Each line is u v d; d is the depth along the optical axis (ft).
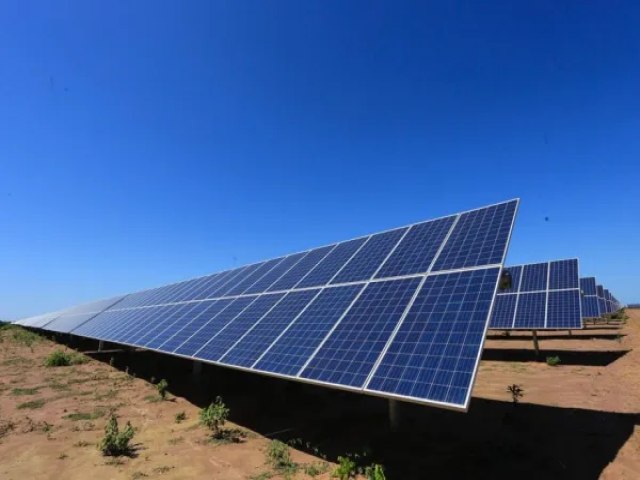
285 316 43.52
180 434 38.99
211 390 57.52
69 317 149.69
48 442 37.45
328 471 29.48
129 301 117.60
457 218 43.39
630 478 25.93
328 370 30.25
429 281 34.71
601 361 68.49
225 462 31.71
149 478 29.09
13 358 94.99
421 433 36.27
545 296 84.12
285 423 41.52
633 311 299.17
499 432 35.78
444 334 27.61
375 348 30.01
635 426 35.12
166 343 55.77
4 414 47.26
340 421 41.19
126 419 44.78
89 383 65.21
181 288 91.97
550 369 64.90
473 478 27.12
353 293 40.16
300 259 62.90
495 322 83.71
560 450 31.01
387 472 28.53
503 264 30.94
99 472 30.32
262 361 36.45
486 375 62.54
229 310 56.13
